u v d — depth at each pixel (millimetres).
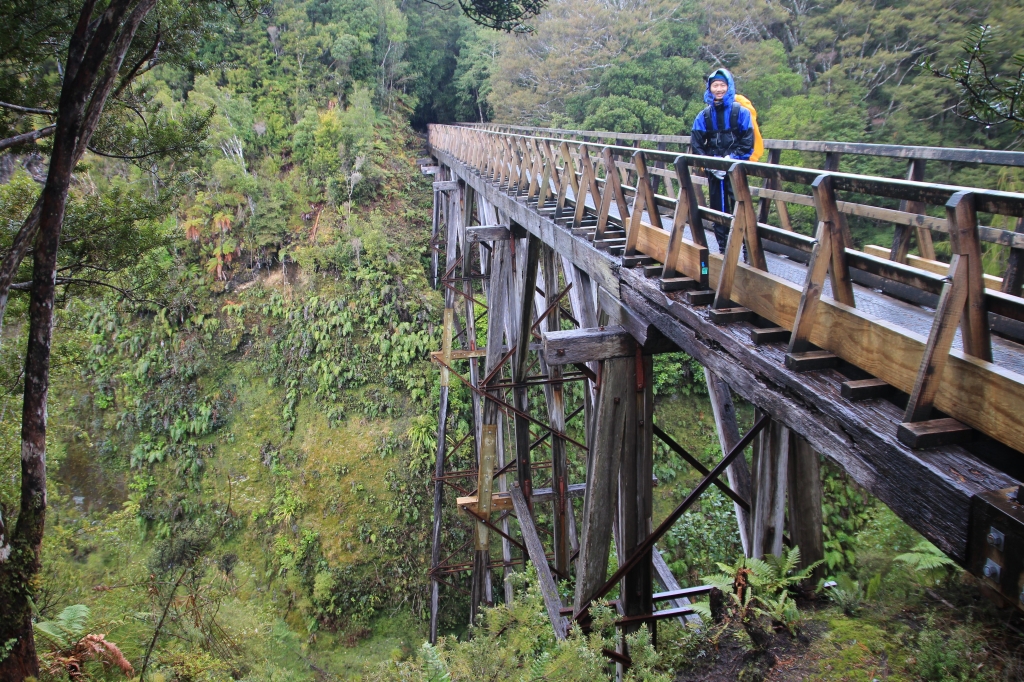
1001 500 1976
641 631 4023
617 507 5148
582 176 6262
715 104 5039
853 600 4766
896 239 4605
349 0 25469
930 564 4578
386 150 22734
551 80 23141
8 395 8289
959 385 2377
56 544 8383
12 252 5352
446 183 15734
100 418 16531
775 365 3182
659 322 4406
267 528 15000
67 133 5094
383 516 14938
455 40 30141
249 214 18641
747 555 5699
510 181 9492
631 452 4855
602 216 5801
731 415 5777
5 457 8031
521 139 8914
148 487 15820
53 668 5164
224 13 7609
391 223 20172
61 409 16438
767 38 24266
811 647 4422
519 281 9453
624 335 4719
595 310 6703
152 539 15062
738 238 3750
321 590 13828
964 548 2115
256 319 17812
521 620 3404
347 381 16781
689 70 21031
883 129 17297
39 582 5137
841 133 17750
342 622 13766
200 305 17797
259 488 15742
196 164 8297
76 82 5004
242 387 17141
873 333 2779
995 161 3590
